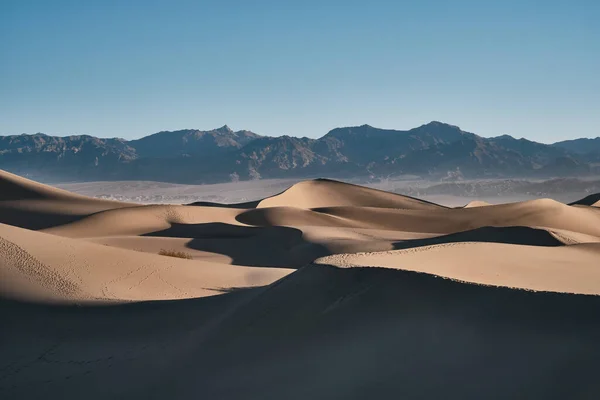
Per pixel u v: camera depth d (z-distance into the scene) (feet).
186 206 239.50
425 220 265.54
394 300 37.68
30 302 60.23
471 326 32.55
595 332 28.96
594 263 70.95
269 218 236.02
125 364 43.96
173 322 53.11
